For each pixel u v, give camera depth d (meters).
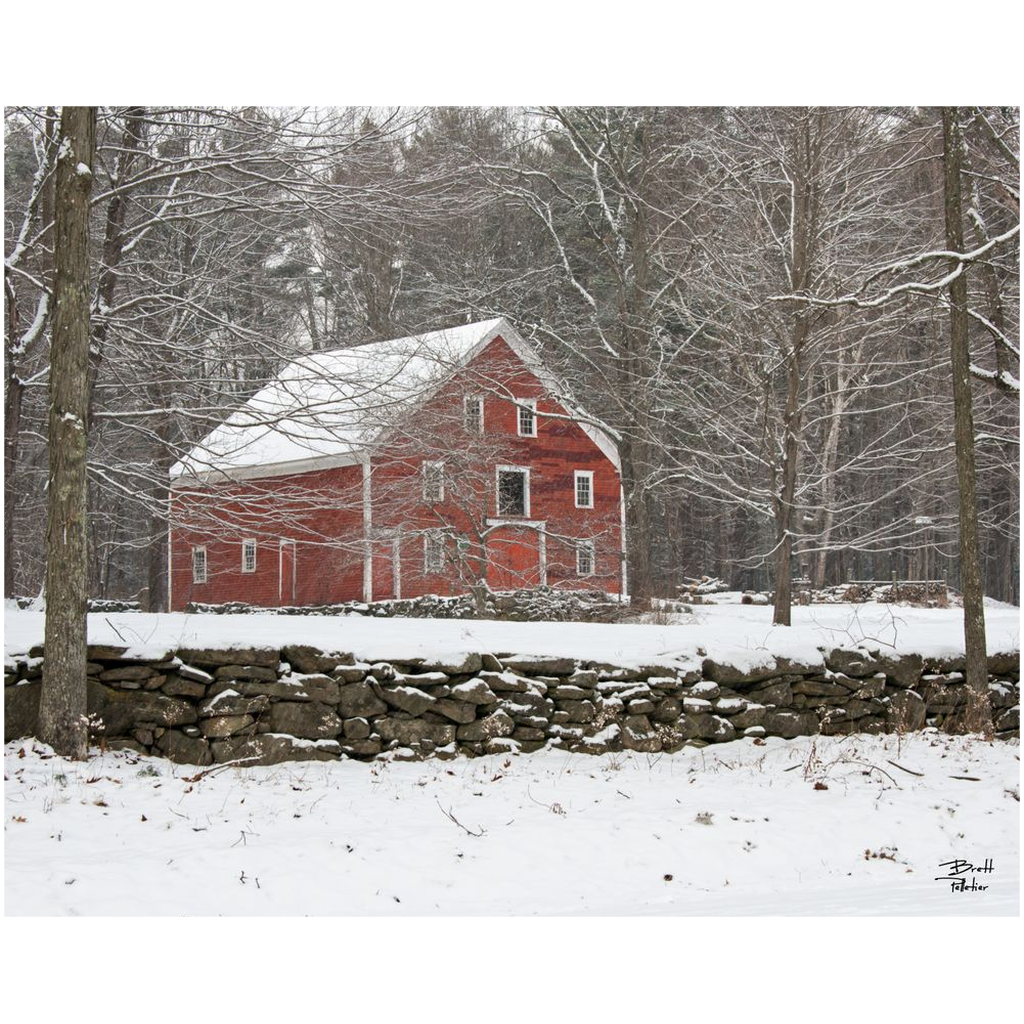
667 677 12.55
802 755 12.46
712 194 24.50
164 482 17.59
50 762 9.72
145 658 10.60
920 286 14.17
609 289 37.19
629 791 10.44
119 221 17.08
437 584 30.00
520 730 11.73
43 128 16.67
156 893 7.16
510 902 7.55
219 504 17.27
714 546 48.28
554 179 32.50
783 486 21.28
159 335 18.33
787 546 20.81
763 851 8.84
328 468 28.16
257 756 10.60
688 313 25.08
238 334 16.17
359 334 22.44
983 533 44.44
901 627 20.11
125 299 17.92
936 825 9.66
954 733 14.18
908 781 11.29
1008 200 19.62
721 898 7.75
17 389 16.84
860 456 24.42
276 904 7.21
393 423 16.97
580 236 35.06
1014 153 17.48
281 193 16.80
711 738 12.56
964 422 14.38
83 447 10.37
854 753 12.35
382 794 9.88
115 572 48.88
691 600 35.72
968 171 17.48
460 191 17.89
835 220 21.94
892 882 8.20
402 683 11.32
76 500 10.29
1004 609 32.84
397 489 23.62
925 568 41.16
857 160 21.84
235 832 8.43
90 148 10.65
